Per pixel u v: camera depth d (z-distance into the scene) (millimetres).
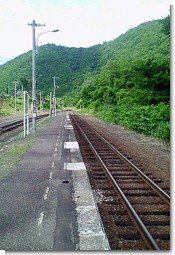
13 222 8078
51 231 7562
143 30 122750
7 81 178750
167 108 30594
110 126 42188
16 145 21312
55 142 22953
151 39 90875
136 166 14789
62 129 34438
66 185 11453
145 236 6988
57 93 181625
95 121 55156
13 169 13930
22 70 187875
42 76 187125
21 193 10430
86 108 110562
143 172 13516
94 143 22797
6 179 12211
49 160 16078
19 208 9039
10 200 9711
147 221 7938
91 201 9664
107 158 16703
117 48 157250
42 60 197625
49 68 195500
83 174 13109
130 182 11758
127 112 41375
